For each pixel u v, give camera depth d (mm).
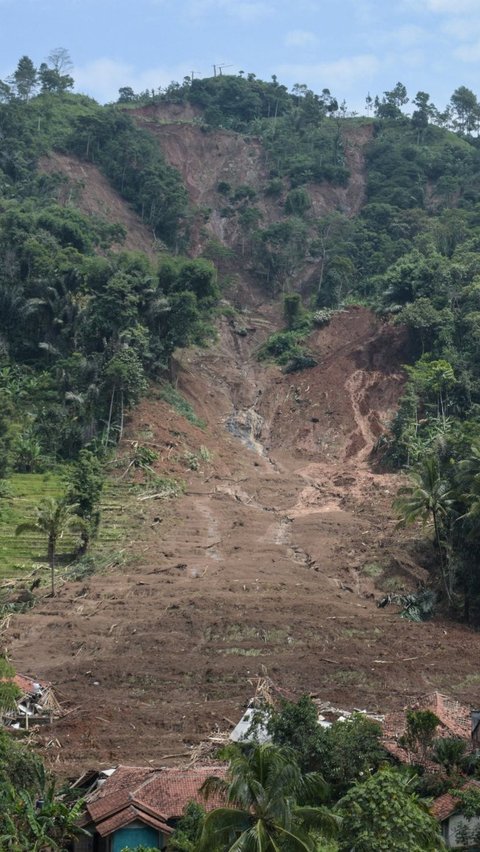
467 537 80375
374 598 84188
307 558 91188
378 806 35062
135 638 71625
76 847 41250
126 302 120438
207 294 127812
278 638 72438
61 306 123875
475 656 70812
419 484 85562
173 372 129125
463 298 133375
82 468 93250
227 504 104500
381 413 129125
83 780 45938
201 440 117625
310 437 127312
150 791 42375
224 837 31906
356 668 66438
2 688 55000
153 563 87438
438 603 82875
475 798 40875
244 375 140875
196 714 58531
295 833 32031
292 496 109125
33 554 90500
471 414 115438
